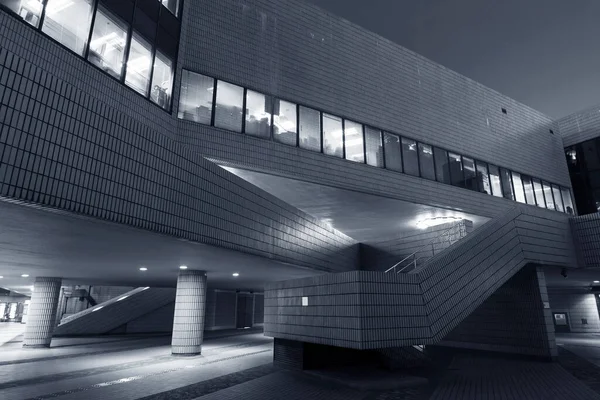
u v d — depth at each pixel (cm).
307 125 1620
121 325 2942
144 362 1413
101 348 1888
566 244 1633
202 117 1391
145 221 835
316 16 1794
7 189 613
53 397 879
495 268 1267
